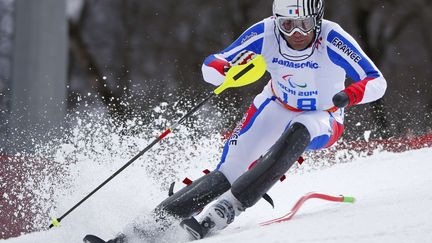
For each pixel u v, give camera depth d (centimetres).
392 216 1278
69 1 5688
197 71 5612
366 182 1898
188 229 1345
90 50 5666
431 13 5547
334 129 1555
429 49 5547
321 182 2003
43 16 2956
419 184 1681
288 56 1523
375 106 4500
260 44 1545
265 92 1639
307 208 1675
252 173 1395
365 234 1172
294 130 1426
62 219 1548
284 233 1220
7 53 4559
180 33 5719
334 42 1491
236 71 1498
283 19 1465
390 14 5531
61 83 3000
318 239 1161
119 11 5759
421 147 2798
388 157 2341
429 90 5409
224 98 4650
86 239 1334
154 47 5691
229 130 3625
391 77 5506
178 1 5747
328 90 1545
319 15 1470
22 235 1866
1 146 2766
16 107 2895
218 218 1373
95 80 5478
